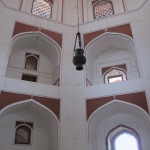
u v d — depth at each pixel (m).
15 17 8.42
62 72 8.00
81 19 9.76
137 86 7.04
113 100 7.12
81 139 6.77
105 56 9.22
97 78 8.85
